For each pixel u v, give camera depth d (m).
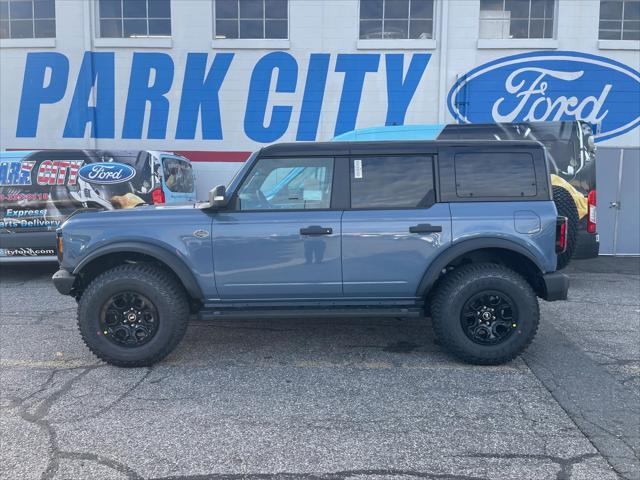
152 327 4.61
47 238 8.00
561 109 11.07
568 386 4.25
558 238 4.73
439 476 3.00
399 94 11.09
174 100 11.16
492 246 4.57
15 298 7.29
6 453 3.24
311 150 4.71
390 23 11.19
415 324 5.98
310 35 11.02
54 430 3.53
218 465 3.12
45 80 11.23
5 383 4.32
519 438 3.43
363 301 4.77
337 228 4.59
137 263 4.77
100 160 8.10
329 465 3.12
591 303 6.98
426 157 4.73
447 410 3.83
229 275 4.64
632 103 11.00
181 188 9.10
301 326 5.91
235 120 11.17
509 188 4.70
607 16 11.09
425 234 4.59
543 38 11.15
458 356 4.65
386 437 3.45
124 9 11.23
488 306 4.62
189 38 11.06
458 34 10.96
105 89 11.21
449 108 11.09
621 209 11.07
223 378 4.44
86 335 4.58
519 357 4.91
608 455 3.22
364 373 4.54
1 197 8.01
